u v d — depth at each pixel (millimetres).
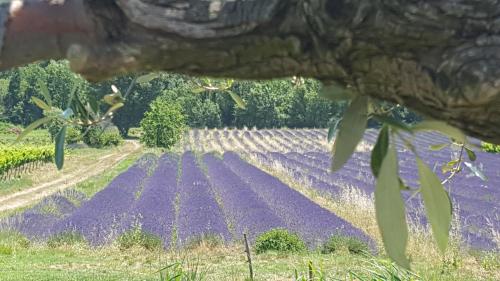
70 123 1324
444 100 874
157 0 870
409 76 884
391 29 847
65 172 36844
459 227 13141
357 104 964
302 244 13578
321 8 854
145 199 22078
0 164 30578
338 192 21734
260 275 11320
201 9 871
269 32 878
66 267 12586
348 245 12719
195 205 20625
